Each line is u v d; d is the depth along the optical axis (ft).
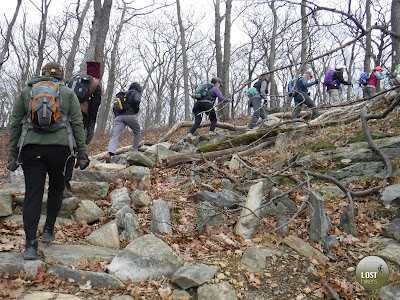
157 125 77.82
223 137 27.25
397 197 13.88
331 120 25.09
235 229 13.01
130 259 10.05
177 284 9.52
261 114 29.22
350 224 12.52
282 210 12.97
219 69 51.72
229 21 51.16
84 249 10.79
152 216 13.52
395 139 18.33
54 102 9.36
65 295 8.37
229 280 9.80
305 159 19.33
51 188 10.40
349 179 16.66
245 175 18.97
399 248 11.05
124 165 21.03
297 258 11.01
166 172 20.51
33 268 9.10
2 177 20.49
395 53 28.19
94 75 16.74
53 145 9.51
